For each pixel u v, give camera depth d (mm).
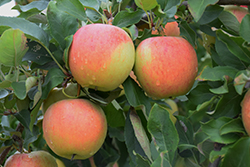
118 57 946
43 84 1058
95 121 1036
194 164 1423
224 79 961
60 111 1016
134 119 1093
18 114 1129
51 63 1142
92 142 1026
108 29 964
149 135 1185
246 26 965
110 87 1007
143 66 1027
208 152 1390
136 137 1050
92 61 930
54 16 1069
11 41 905
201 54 1974
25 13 1296
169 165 904
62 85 1091
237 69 1056
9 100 1163
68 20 1083
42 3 1328
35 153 1222
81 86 1096
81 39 955
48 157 1235
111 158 1727
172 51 1007
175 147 937
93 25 987
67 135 992
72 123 996
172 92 1041
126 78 1072
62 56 1083
